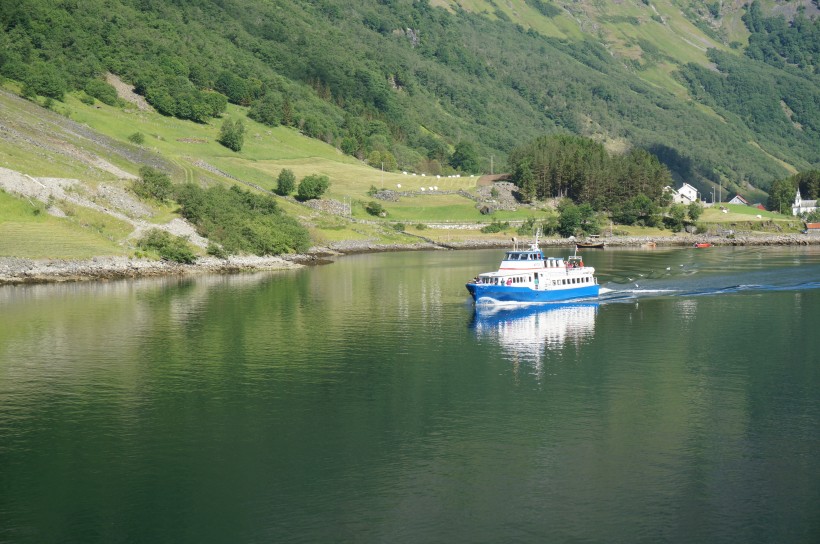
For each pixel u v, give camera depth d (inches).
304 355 4084.6
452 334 4603.8
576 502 2397.9
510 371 3791.8
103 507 2394.2
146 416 3134.8
